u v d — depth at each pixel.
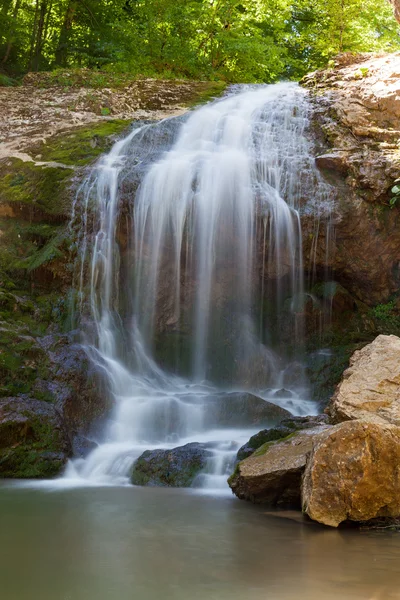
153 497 6.32
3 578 3.73
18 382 8.48
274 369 10.97
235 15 19.17
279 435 7.04
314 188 11.45
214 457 7.12
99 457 7.83
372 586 3.66
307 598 3.44
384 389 6.64
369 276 11.50
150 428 8.70
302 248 11.18
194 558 4.19
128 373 9.96
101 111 14.70
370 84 13.57
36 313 9.83
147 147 12.63
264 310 11.25
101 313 10.46
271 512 5.71
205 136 12.94
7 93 15.82
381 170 11.38
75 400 8.62
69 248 10.48
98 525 5.07
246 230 11.12
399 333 11.41
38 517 5.32
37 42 21.41
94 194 11.03
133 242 10.97
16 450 7.69
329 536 4.91
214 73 18.55
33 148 12.70
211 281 11.06
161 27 18.25
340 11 19.16
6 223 11.11
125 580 3.71
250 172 11.54
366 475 5.21
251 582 3.71
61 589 3.55
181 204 11.07
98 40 20.25
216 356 10.91
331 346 11.18
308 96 14.16
